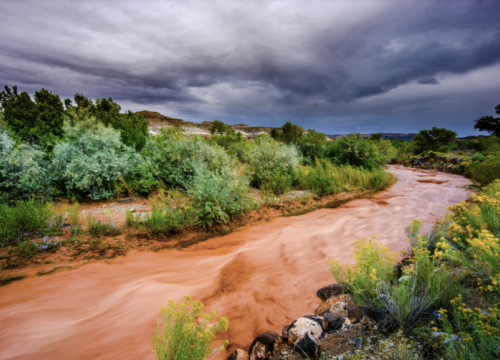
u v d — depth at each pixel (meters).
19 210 4.96
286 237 5.18
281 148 11.20
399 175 14.03
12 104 14.39
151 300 3.00
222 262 4.31
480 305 1.94
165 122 107.00
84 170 7.18
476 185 9.65
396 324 1.99
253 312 2.63
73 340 2.26
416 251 2.58
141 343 2.17
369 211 6.82
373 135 27.36
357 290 2.26
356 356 1.71
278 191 9.34
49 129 10.97
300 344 1.95
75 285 3.57
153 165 8.69
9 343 2.22
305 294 2.85
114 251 4.77
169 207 6.50
